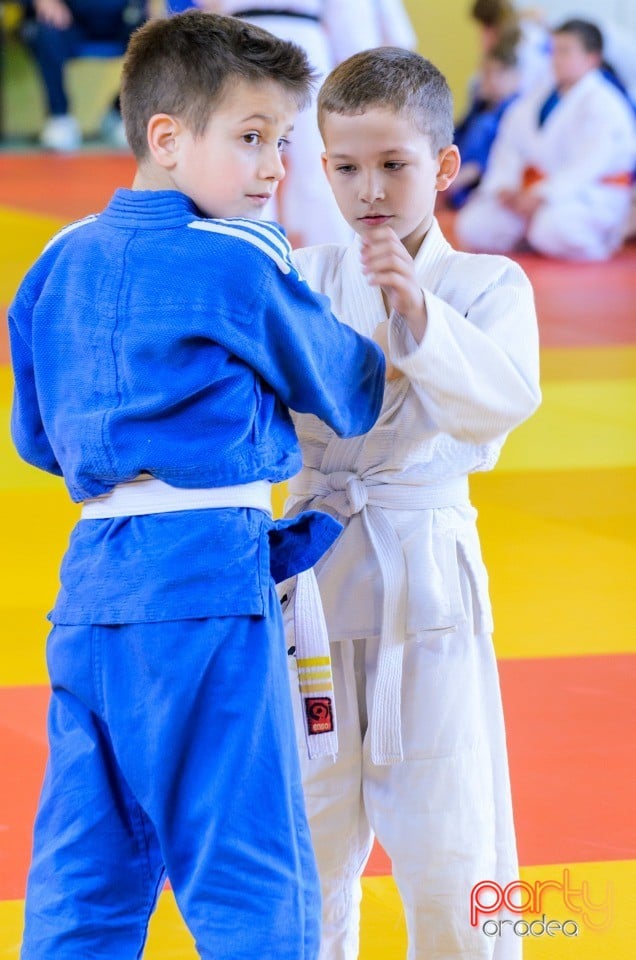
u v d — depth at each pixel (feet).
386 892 24.43
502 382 18.43
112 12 152.97
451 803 19.36
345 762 19.81
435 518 19.65
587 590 38.83
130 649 16.60
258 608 16.67
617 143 94.38
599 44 94.43
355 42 61.52
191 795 16.55
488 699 20.13
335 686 19.72
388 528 19.42
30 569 40.93
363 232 19.12
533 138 96.07
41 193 117.91
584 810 27.14
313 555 17.80
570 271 90.63
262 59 17.19
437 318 17.92
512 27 110.73
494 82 111.75
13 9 162.81
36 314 17.72
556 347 68.80
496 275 19.49
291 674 19.81
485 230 97.81
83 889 16.87
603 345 69.00
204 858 16.40
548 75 104.27
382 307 19.97
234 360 16.93
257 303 16.85
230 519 16.79
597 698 32.17
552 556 41.50
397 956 22.48
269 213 59.11
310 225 64.34
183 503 16.84
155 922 23.52
